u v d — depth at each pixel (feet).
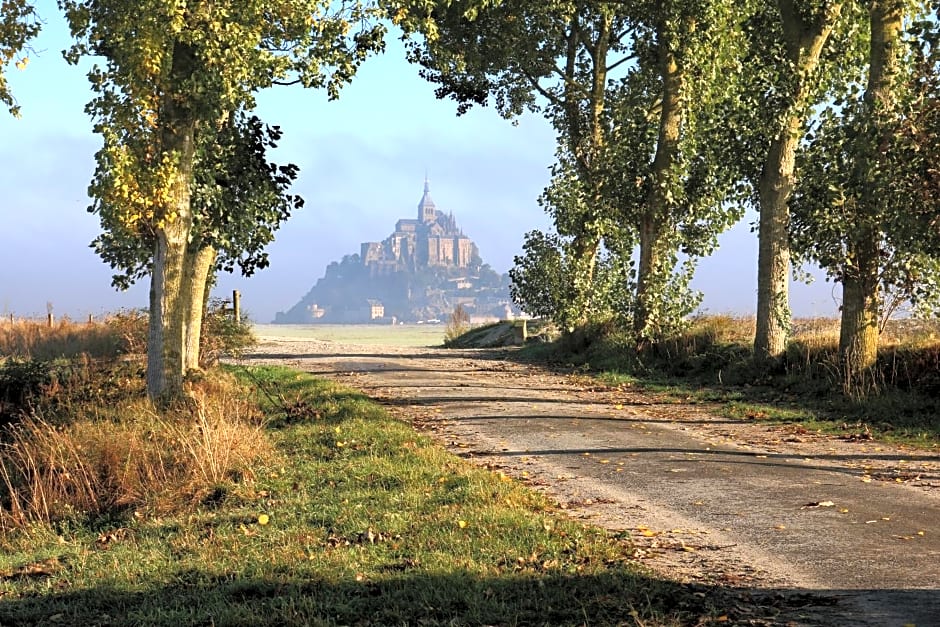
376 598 23.38
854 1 73.82
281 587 24.91
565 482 38.86
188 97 57.57
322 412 57.77
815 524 30.91
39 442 47.26
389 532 30.01
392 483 37.73
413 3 61.21
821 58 77.82
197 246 63.62
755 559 26.66
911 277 64.54
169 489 40.65
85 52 56.80
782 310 75.82
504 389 75.61
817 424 55.42
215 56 54.85
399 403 65.77
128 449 44.62
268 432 52.24
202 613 23.35
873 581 24.08
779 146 76.02
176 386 60.34
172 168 56.44
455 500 33.81
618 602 22.20
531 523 29.73
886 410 57.00
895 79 62.95
